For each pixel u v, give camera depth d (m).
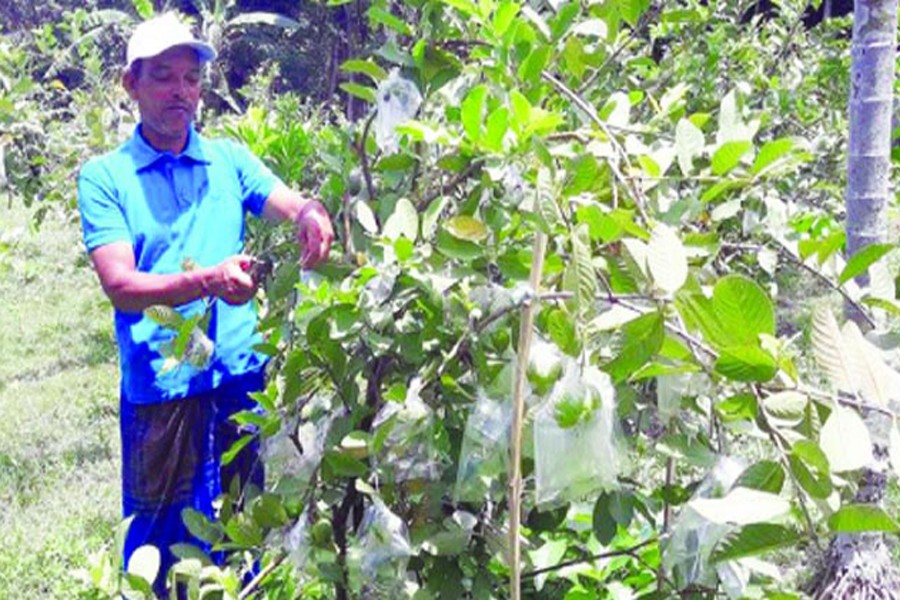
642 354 1.30
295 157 4.05
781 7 5.57
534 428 1.38
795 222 2.50
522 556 2.03
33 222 5.83
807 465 1.31
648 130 1.88
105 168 2.67
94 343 7.17
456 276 1.76
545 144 1.69
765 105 4.60
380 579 1.71
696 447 1.73
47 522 4.14
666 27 4.02
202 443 2.79
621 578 2.62
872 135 2.87
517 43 1.93
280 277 2.08
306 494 1.94
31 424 5.42
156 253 2.71
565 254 1.68
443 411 1.82
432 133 1.69
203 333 2.25
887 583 2.94
